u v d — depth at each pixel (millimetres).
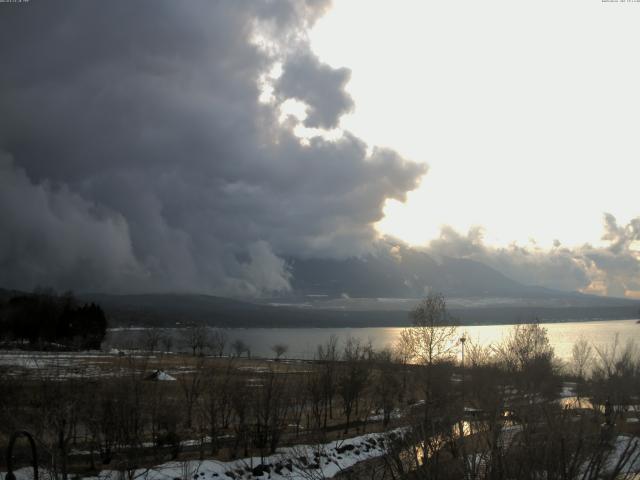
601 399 39875
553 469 18406
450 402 38625
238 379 58938
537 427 21094
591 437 19641
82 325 146875
